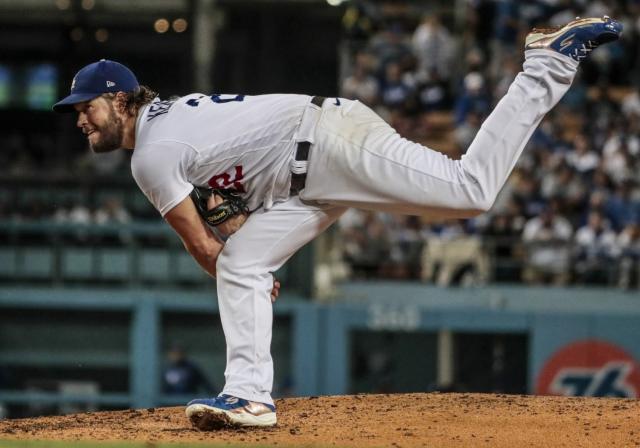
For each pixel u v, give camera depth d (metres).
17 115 90.44
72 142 88.44
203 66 83.19
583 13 66.69
